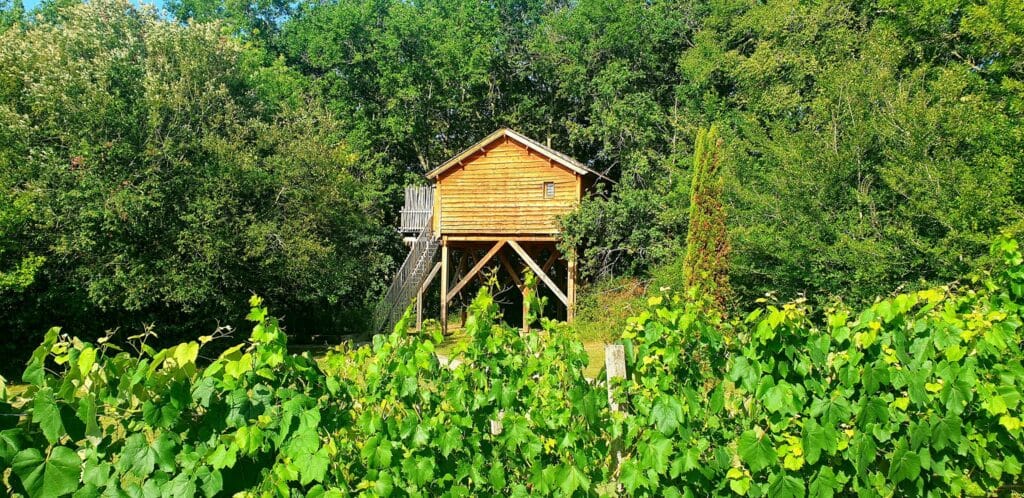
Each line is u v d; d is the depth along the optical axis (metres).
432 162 31.97
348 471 3.27
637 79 27.00
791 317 3.39
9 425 2.67
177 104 16.30
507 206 20.34
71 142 14.74
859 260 11.74
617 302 17.75
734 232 13.48
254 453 3.02
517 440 3.37
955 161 11.04
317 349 19.59
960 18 14.95
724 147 16.02
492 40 30.55
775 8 18.59
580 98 29.17
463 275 27.66
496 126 31.89
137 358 2.97
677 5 27.72
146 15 19.19
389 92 29.89
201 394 2.90
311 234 17.84
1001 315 3.67
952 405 3.51
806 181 12.99
